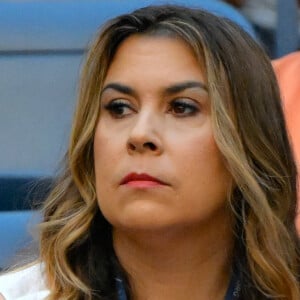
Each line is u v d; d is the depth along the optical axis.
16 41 9.10
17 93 9.05
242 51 5.49
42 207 6.12
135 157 5.12
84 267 5.52
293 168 5.70
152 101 5.24
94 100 5.45
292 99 8.52
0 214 7.36
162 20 5.45
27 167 8.77
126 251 5.45
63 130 8.95
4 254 7.18
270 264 5.47
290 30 10.36
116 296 5.46
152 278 5.44
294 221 5.71
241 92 5.42
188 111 5.25
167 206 5.10
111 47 5.45
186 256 5.38
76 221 5.55
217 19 5.54
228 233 5.49
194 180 5.17
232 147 5.25
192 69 5.30
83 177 5.59
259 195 5.36
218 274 5.51
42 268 5.65
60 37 9.12
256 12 10.80
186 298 5.47
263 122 5.51
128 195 5.12
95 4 9.20
